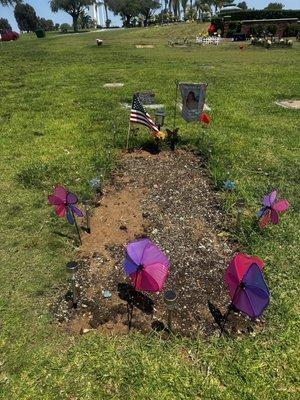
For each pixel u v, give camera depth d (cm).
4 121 870
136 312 341
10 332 322
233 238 442
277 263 406
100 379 286
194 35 3769
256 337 321
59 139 745
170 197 527
